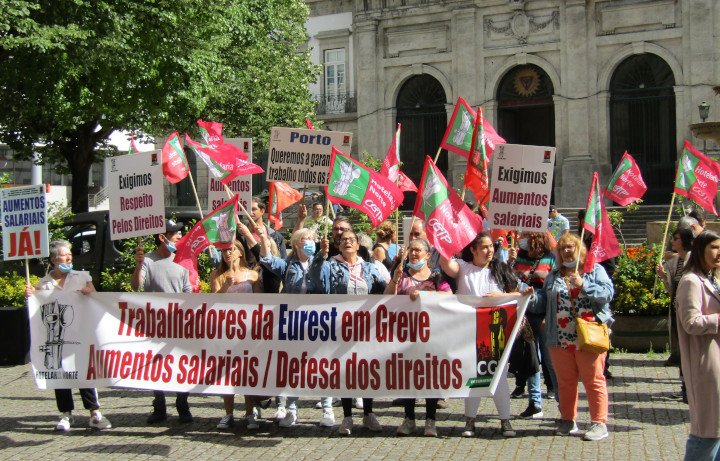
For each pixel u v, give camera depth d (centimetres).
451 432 860
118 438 863
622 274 1318
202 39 2309
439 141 3456
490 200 838
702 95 2967
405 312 827
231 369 856
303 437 852
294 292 884
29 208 915
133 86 2162
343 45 3634
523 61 3259
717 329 619
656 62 3097
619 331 1313
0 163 4206
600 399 816
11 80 1945
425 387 822
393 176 1242
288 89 2930
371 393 830
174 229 959
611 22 3119
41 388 886
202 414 966
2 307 1360
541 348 946
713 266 639
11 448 834
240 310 855
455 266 852
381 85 3522
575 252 807
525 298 813
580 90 3172
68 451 820
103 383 878
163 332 872
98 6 1845
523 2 3228
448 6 3369
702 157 1139
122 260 1583
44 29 1709
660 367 1189
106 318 883
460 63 3366
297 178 1010
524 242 976
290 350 846
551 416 923
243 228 894
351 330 835
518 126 3741
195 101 2248
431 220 806
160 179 895
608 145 3147
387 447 805
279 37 3136
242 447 818
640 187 1158
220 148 1005
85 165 2797
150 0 1948
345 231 876
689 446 631
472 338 820
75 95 2077
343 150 1004
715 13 2947
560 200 3200
